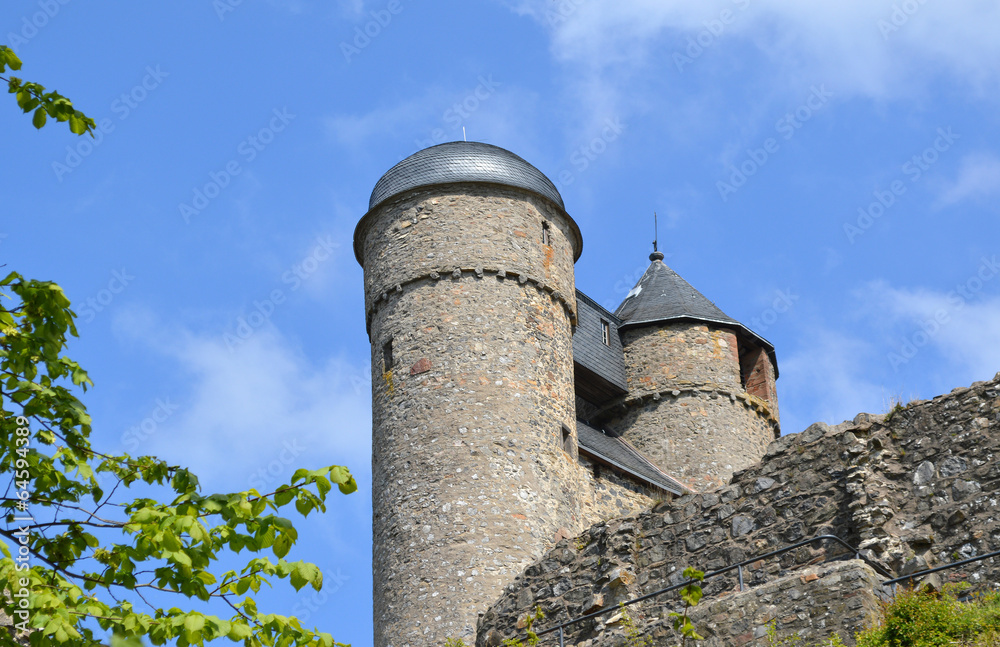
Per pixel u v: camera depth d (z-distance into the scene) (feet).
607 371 100.48
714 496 48.21
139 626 26.04
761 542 46.03
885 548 42.57
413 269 84.33
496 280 84.02
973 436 43.55
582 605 49.37
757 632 38.75
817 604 37.96
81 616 26.00
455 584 72.69
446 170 87.20
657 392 100.78
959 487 43.04
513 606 52.21
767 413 104.42
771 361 110.42
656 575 48.06
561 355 85.97
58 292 30.14
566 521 79.41
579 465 84.79
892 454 45.14
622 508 87.86
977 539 41.65
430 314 82.69
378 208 88.12
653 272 112.27
